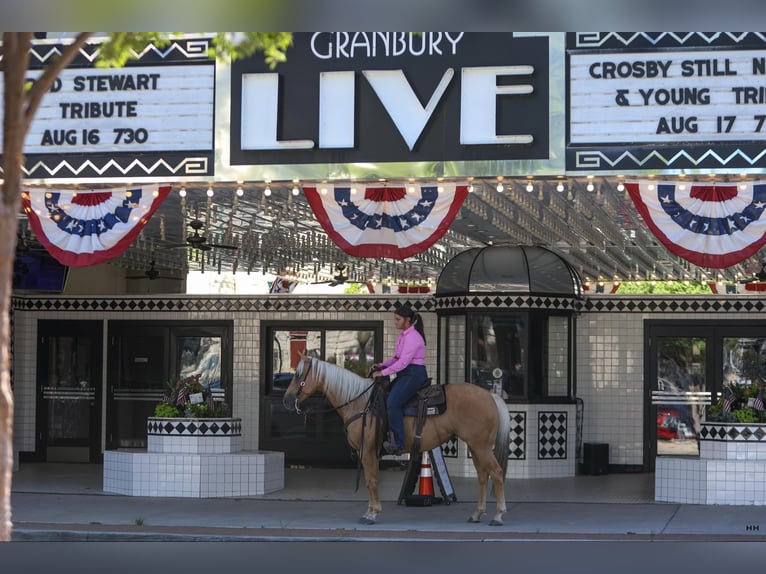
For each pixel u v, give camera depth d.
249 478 15.59
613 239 18.70
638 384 19.83
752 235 12.68
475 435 12.65
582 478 18.50
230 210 16.70
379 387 12.80
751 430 14.57
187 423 15.60
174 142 13.57
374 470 12.83
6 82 8.59
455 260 19.39
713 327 19.69
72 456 20.88
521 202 15.06
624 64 12.77
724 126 12.58
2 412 8.26
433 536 11.84
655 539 11.63
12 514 13.44
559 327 19.12
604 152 12.74
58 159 13.77
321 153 13.23
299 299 20.59
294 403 12.95
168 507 14.22
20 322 20.98
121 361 20.97
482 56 12.99
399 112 13.11
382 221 13.30
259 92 13.39
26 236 18.58
